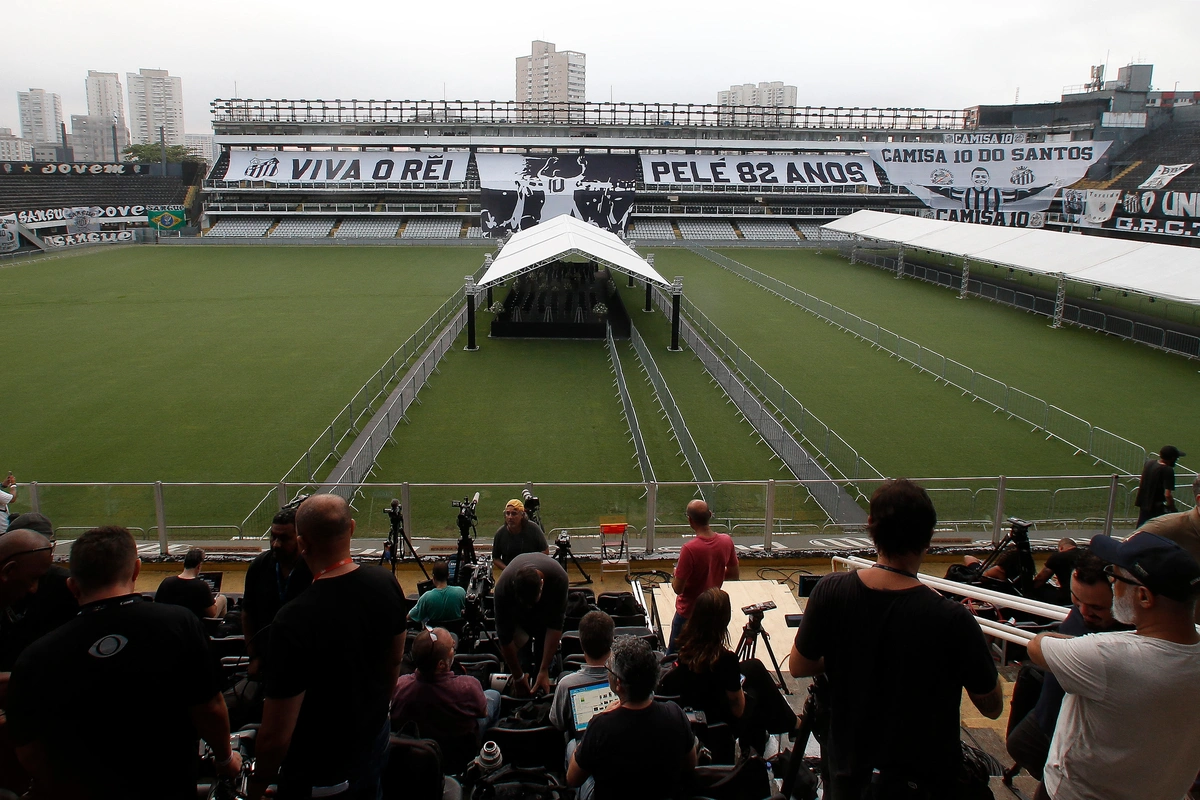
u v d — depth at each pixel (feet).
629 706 15.75
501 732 21.09
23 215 231.30
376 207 284.00
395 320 137.49
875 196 297.33
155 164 291.38
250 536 50.93
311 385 97.81
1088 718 13.21
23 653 13.67
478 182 291.79
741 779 17.42
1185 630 12.71
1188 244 203.82
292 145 303.48
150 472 70.38
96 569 13.84
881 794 12.85
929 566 47.50
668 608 34.32
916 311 150.10
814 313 146.72
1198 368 107.34
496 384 99.86
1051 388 97.35
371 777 15.34
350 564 15.31
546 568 24.66
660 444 78.38
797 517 51.96
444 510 50.21
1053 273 136.77
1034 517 53.36
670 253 245.65
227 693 23.25
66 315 140.05
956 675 12.85
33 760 13.65
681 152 324.19
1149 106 326.85
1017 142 317.22
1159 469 41.91
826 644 13.64
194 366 106.42
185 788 14.57
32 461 73.05
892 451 76.02
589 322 129.49
